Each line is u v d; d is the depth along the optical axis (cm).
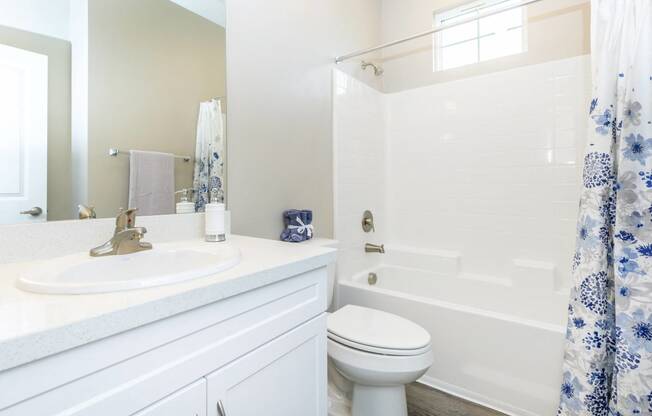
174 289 62
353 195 227
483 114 230
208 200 135
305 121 187
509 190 221
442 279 233
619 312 122
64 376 48
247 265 82
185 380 63
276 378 83
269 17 164
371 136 249
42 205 92
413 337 130
